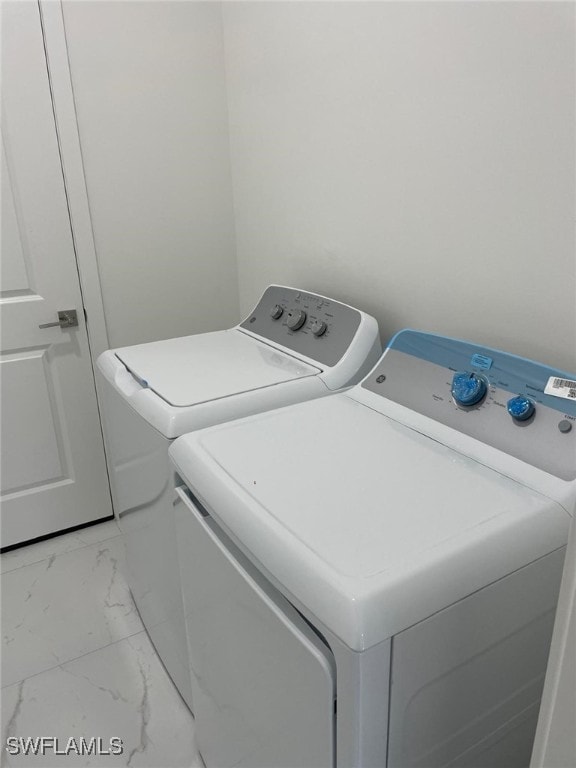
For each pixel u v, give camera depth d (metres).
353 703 0.70
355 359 1.43
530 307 1.17
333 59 1.53
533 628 0.90
